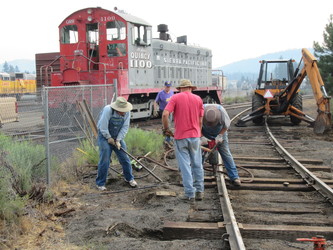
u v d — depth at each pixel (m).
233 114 24.02
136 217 5.71
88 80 16.53
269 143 12.34
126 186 7.59
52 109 10.79
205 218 5.66
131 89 16.78
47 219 5.68
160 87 19.44
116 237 5.03
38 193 6.31
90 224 5.42
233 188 7.32
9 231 5.03
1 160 6.38
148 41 18.22
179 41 23.55
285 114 16.98
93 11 16.92
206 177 7.84
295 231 4.99
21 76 49.03
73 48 17.28
